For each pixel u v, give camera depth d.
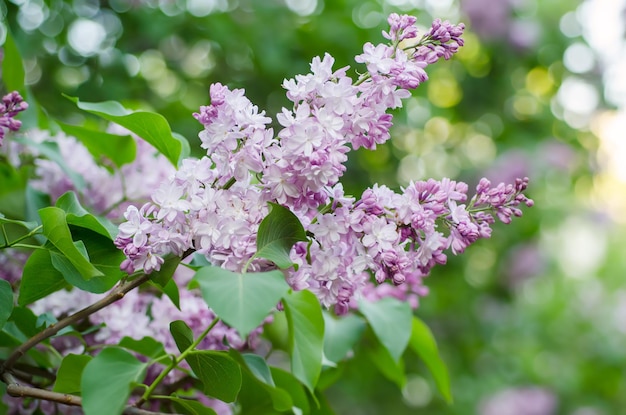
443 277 2.26
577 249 3.82
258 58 1.66
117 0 1.59
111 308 0.86
